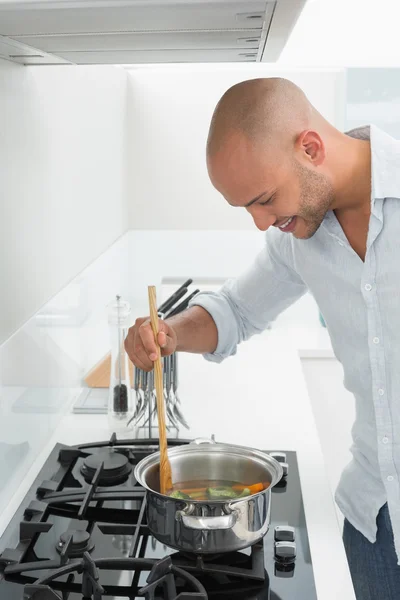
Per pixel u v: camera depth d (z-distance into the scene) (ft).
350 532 4.53
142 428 5.63
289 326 9.15
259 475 4.22
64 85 5.89
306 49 8.66
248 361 7.43
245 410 6.00
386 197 3.84
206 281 9.41
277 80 3.72
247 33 3.37
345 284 4.11
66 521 4.18
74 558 3.79
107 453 4.89
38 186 5.16
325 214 3.97
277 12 2.91
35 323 5.05
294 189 3.69
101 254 7.54
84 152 6.65
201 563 3.64
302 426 5.65
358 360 4.20
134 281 9.37
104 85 7.52
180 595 3.26
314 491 4.61
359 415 4.40
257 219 3.80
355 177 3.92
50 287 5.49
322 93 8.77
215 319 4.89
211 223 9.25
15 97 4.61
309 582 3.61
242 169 3.60
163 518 3.65
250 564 3.74
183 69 8.82
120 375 5.44
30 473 4.85
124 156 8.84
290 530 4.00
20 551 3.81
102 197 7.54
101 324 7.55
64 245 5.90
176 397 5.55
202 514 3.59
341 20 8.55
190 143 9.04
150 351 4.16
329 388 8.52
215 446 4.33
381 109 8.45
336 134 3.91
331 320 4.29
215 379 6.82
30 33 3.32
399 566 4.27
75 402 6.12
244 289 4.96
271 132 3.59
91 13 2.84
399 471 4.07
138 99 8.93
